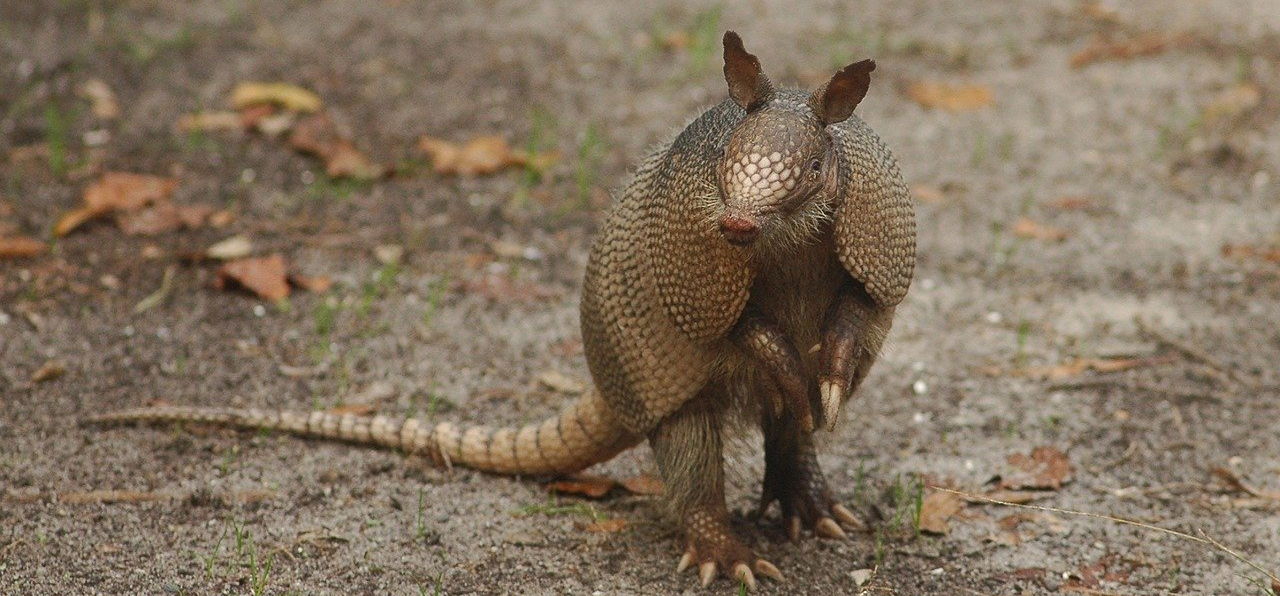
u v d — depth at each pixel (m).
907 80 15.98
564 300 11.12
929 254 12.04
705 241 6.23
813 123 6.05
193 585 7.29
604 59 16.42
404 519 8.03
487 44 16.83
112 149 13.59
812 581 7.48
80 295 10.86
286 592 7.25
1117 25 17.86
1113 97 15.56
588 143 13.21
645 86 15.68
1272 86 15.67
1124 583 7.51
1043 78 16.12
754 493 8.55
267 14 17.69
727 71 6.18
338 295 11.07
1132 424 9.36
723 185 5.94
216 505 8.09
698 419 7.21
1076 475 8.73
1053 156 14.09
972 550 7.82
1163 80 15.99
